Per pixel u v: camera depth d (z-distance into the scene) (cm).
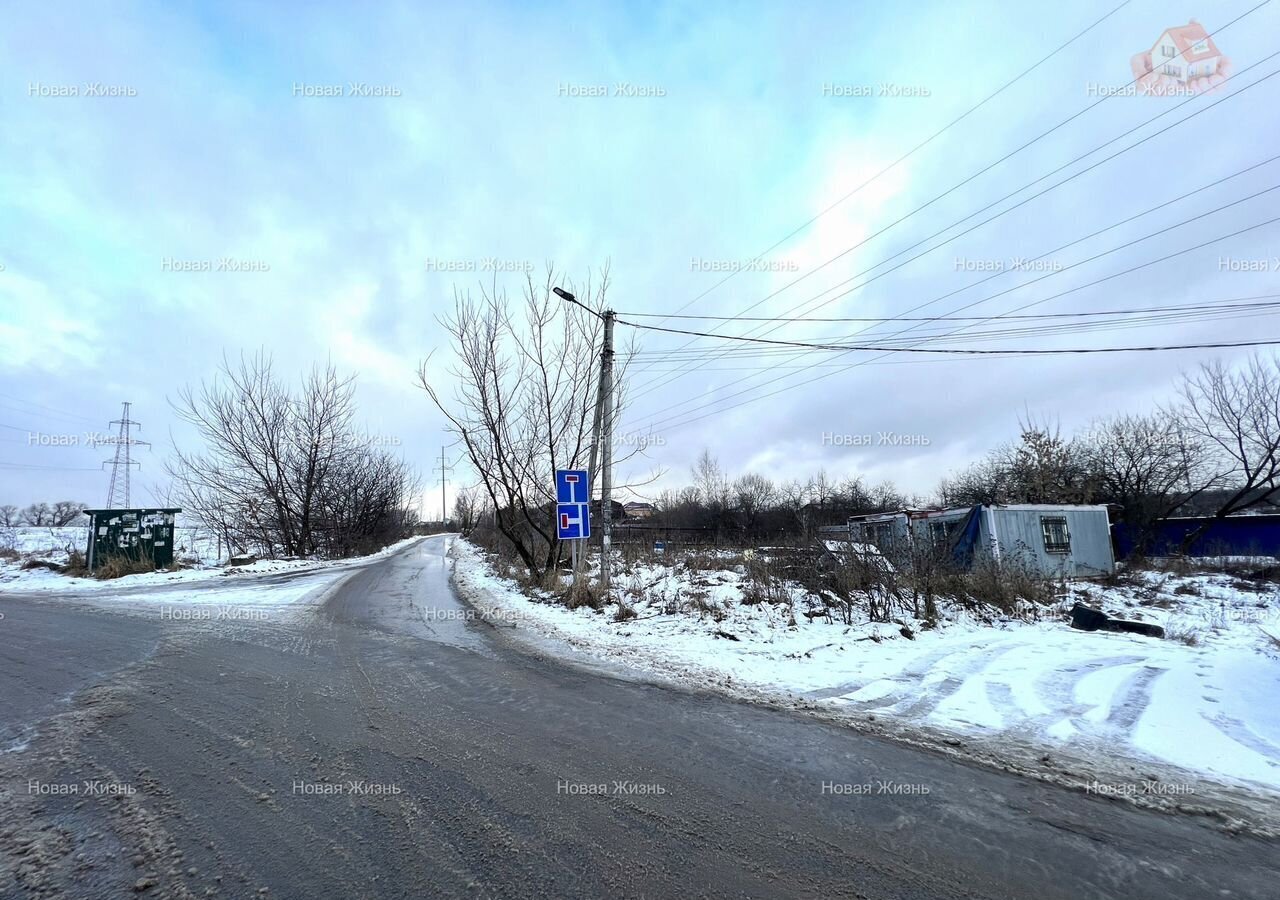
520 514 2023
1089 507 1930
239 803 360
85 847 310
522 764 424
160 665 702
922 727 520
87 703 552
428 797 371
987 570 1185
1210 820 359
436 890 276
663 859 306
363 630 958
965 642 868
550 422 1563
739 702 591
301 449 3117
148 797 366
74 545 2714
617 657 780
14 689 600
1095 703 589
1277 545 2302
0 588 1731
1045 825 349
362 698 578
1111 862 310
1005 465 3055
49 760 422
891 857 311
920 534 1267
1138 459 2719
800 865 303
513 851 311
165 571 2106
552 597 1309
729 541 2170
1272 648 844
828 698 606
